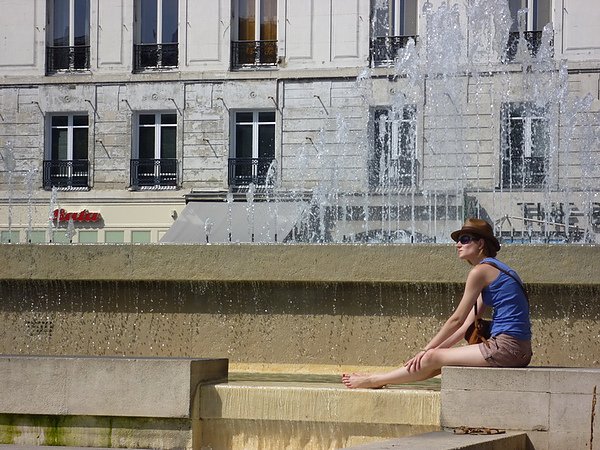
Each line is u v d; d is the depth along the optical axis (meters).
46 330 10.92
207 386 7.71
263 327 10.41
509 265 9.77
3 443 7.83
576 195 31.98
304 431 7.56
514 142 32.50
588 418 7.04
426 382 8.51
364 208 32.81
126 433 7.66
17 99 35.94
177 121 35.09
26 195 35.81
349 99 33.97
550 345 9.88
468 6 32.62
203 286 10.55
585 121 32.12
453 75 32.59
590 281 9.62
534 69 32.34
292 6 34.47
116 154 35.44
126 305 10.75
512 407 7.16
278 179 34.34
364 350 10.19
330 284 10.27
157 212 35.00
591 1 32.44
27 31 35.88
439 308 10.04
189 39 35.06
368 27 33.94
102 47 35.56
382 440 6.82
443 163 32.72
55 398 7.76
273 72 34.41
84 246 10.66
